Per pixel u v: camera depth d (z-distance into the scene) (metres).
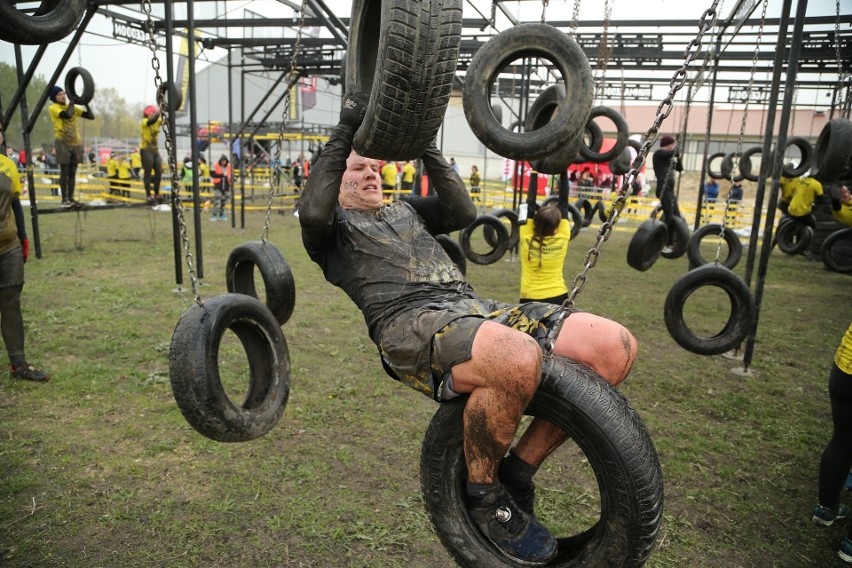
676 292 4.72
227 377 5.09
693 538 3.19
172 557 2.86
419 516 3.24
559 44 2.71
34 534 2.98
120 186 20.02
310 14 10.88
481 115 2.80
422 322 2.14
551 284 5.16
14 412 4.27
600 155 7.21
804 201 11.40
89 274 9.05
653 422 4.59
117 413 4.34
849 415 3.16
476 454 2.03
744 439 4.38
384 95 2.05
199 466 3.67
